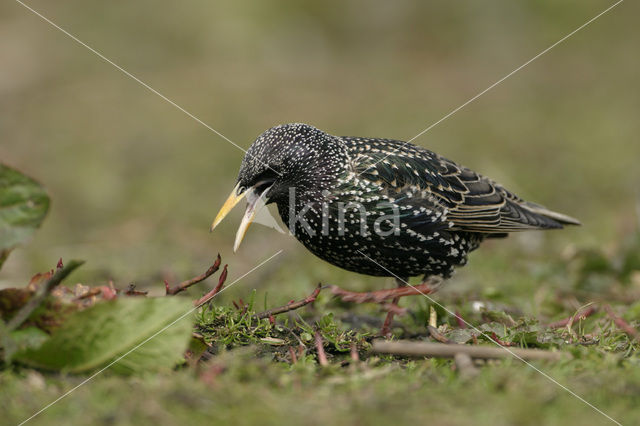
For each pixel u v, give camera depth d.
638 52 26.61
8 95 23.25
